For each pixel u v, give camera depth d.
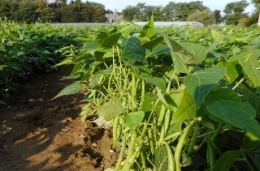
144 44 1.64
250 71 1.19
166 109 1.47
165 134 1.47
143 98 1.56
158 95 1.38
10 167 2.53
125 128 1.82
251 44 2.57
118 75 2.03
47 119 3.53
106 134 3.06
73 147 2.83
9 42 4.70
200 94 1.03
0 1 39.53
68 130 3.20
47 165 2.56
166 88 1.58
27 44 5.79
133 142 1.57
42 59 6.49
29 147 2.87
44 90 5.12
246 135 1.26
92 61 2.66
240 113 1.07
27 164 2.57
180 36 3.37
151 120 1.59
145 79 1.56
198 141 1.67
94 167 2.52
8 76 4.67
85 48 2.32
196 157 1.56
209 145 1.38
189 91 1.05
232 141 1.74
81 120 3.46
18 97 4.58
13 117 3.60
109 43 1.94
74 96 4.63
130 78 2.07
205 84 1.05
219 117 1.06
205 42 3.18
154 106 1.50
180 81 1.65
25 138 3.05
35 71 6.79
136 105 1.73
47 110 3.87
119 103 1.54
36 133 3.16
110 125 3.13
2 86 4.64
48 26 10.97
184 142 1.33
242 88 1.42
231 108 1.09
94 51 2.14
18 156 2.71
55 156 2.70
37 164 2.57
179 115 1.12
